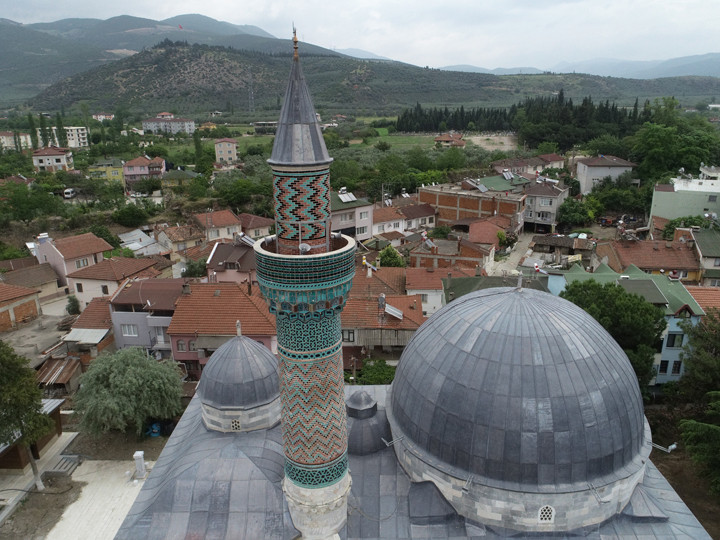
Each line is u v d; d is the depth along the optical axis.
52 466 41.50
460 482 24.47
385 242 95.94
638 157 130.75
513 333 24.78
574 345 24.53
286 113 19.88
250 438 30.38
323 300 20.94
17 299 66.38
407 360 27.84
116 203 119.88
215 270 70.38
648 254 72.94
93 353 53.41
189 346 51.62
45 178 136.75
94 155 183.50
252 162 158.12
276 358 33.75
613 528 24.50
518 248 96.62
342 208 94.12
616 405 24.12
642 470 26.12
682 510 25.94
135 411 42.75
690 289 52.66
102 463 42.22
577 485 23.41
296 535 24.34
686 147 117.38
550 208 106.00
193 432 32.62
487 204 106.12
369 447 28.98
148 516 24.98
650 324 42.62
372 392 34.62
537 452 23.19
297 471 23.33
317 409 22.28
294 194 20.20
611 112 166.25
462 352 25.28
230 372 31.20
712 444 32.44
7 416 36.34
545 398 23.33
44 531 35.59
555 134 166.12
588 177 121.25
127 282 57.91
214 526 24.61
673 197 91.06
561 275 58.75
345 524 24.98
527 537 24.08
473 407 24.05
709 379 39.12
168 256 92.44
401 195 125.38
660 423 43.94
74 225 107.88
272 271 20.64
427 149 173.38
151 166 155.75
